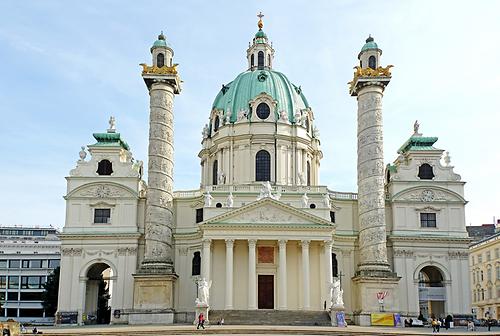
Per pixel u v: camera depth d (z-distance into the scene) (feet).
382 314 220.23
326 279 230.07
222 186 258.98
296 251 240.73
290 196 255.29
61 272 246.27
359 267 237.66
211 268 237.04
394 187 258.16
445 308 248.93
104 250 248.93
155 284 227.20
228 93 299.99
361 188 242.37
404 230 253.44
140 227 253.65
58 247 419.95
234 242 234.79
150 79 245.24
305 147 286.25
